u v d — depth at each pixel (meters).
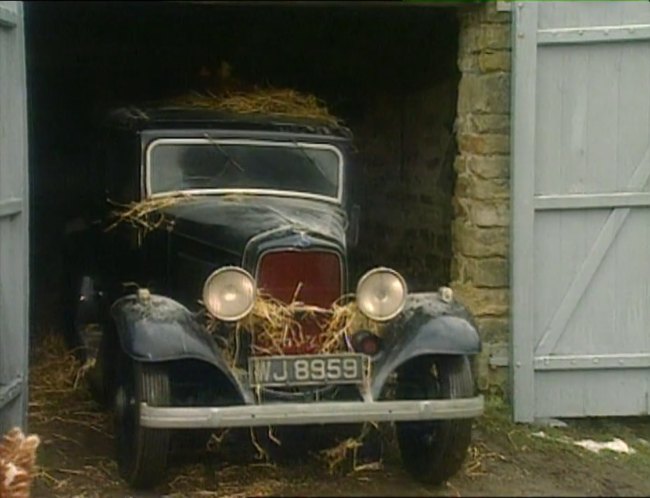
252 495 5.71
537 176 6.98
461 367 5.68
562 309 7.06
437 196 8.53
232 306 5.47
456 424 5.60
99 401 7.48
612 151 7.02
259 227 5.86
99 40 10.75
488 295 7.10
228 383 5.52
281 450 6.37
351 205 6.84
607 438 6.87
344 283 5.79
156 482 5.73
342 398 5.53
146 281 6.68
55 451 6.50
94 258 7.80
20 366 6.05
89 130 9.65
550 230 7.03
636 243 7.08
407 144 9.17
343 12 9.62
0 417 5.81
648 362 7.11
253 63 10.36
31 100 10.99
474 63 7.08
